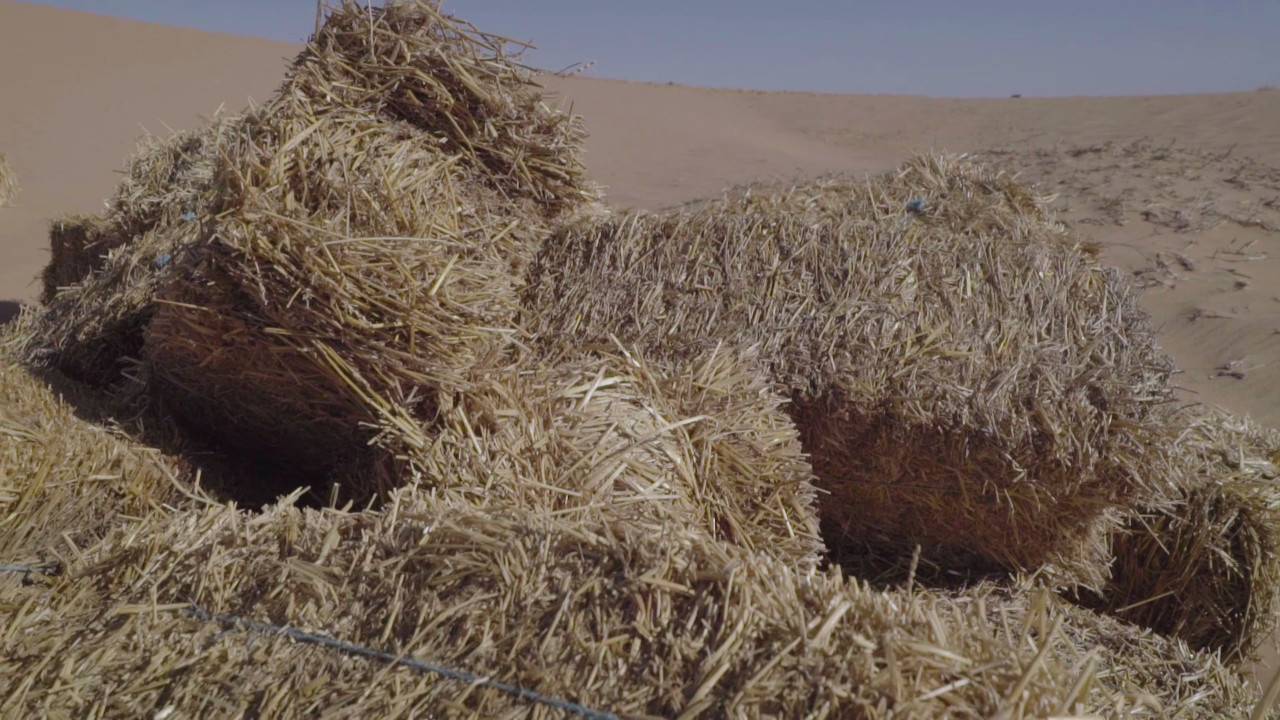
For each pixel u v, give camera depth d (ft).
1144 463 10.67
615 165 75.82
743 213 13.62
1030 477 10.98
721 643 6.11
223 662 6.73
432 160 11.80
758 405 10.89
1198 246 31.68
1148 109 91.71
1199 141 59.41
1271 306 24.72
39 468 9.32
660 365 11.44
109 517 9.57
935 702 5.54
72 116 85.10
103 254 21.25
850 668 5.81
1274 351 21.56
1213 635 12.18
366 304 9.62
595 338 11.86
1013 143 75.25
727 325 11.85
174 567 7.68
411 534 7.52
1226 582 11.98
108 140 77.77
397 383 9.80
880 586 12.46
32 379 12.16
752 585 6.45
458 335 9.84
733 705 5.69
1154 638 11.27
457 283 10.27
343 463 11.75
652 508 9.64
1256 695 10.98
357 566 7.30
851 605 6.33
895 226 13.08
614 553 6.93
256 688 6.49
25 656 7.08
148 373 12.83
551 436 9.98
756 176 65.10
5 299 31.17
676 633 6.28
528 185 12.70
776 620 6.19
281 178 10.19
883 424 11.28
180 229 16.65
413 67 11.87
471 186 12.21
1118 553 12.78
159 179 19.75
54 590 7.79
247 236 9.55
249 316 10.02
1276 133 60.13
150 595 7.48
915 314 11.69
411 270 9.98
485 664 6.35
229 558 7.64
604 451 9.99
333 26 11.86
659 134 99.40
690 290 12.21
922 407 11.02
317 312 9.61
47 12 115.96
